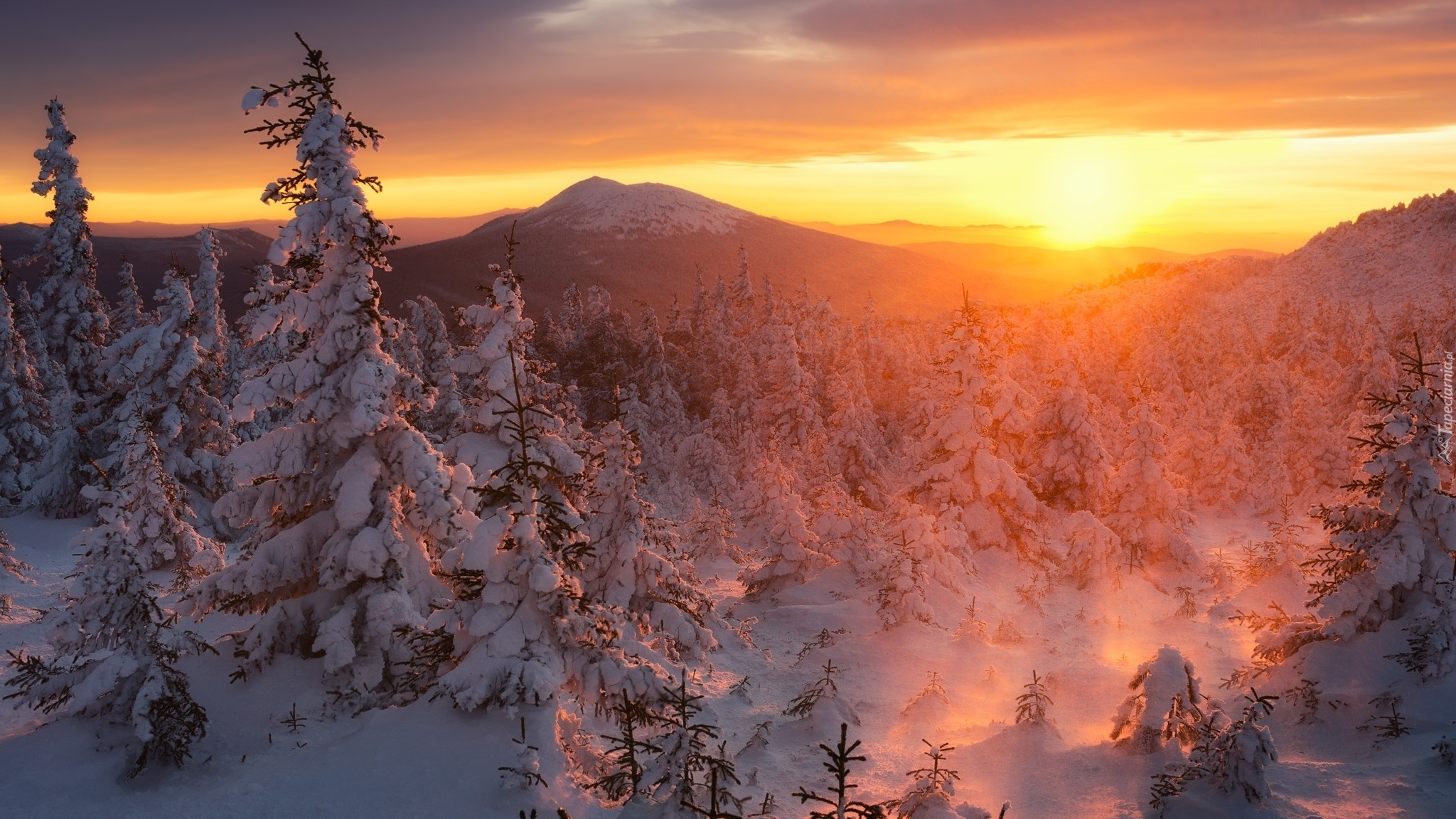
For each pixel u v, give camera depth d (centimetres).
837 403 6050
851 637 2422
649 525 2291
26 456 4275
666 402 6419
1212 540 4397
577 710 1678
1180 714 1412
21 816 1178
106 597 1345
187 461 3681
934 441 3641
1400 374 6062
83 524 3831
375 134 1672
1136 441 3469
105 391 4081
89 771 1283
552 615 1368
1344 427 5388
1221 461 5191
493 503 1338
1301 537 4250
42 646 2161
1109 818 1227
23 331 5272
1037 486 3988
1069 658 2322
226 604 1661
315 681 1592
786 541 2953
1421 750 1285
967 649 2344
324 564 1611
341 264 1664
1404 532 1681
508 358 1911
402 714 1339
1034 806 1327
